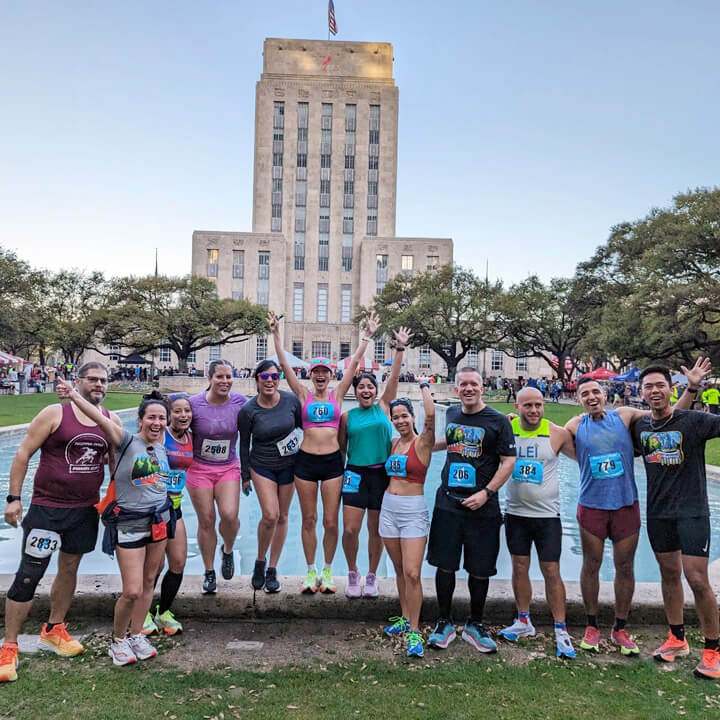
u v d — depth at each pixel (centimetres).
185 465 412
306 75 6538
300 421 450
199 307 4066
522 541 399
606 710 312
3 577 446
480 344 3991
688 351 2422
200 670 351
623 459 388
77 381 377
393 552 403
